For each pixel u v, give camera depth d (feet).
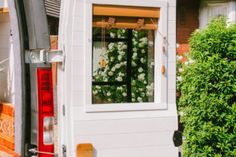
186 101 19.04
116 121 16.16
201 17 35.65
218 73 18.13
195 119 18.58
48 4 30.37
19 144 13.58
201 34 18.90
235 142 18.43
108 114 16.11
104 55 17.28
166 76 17.03
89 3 15.89
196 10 35.78
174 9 17.03
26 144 13.67
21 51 13.55
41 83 13.62
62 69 15.84
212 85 18.24
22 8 13.65
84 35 15.89
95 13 16.02
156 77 17.17
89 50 15.92
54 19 31.81
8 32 18.40
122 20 16.47
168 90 17.06
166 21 16.92
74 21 15.75
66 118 15.78
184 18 35.35
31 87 13.73
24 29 13.64
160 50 17.01
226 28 18.78
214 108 18.21
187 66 19.17
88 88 15.93
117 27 16.46
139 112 16.49
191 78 18.71
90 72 15.94
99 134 15.99
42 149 13.66
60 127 16.07
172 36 17.07
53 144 13.82
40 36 13.60
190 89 18.71
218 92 18.26
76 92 15.80
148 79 17.76
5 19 18.62
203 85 18.35
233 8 34.73
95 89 17.20
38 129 13.62
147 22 16.84
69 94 15.75
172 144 16.81
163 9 16.85
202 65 18.34
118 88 17.63
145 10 16.69
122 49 17.62
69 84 15.74
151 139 16.58
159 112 16.76
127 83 17.76
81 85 15.88
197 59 18.98
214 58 18.24
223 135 18.33
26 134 13.67
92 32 16.80
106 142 16.06
